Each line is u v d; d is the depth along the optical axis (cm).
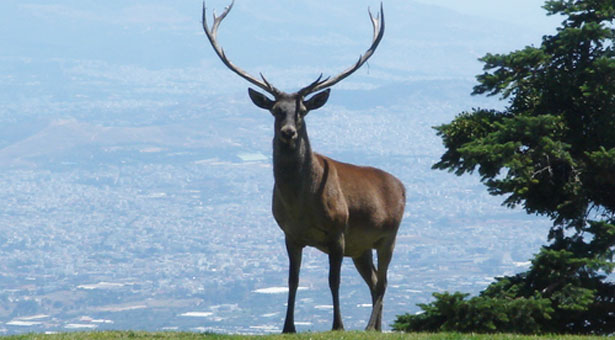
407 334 5156
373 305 6088
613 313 6525
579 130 7075
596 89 6800
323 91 5453
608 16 7038
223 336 5100
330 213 5447
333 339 4934
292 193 5359
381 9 5969
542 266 6388
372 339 4934
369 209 5809
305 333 5197
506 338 5084
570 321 6519
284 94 5406
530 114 7100
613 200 6912
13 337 5094
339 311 5494
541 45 7331
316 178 5412
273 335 5103
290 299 5444
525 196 6906
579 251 6500
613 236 6419
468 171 6925
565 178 6888
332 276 5491
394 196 6081
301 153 5350
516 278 6700
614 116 6862
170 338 5066
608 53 6938
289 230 5475
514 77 7212
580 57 7175
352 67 5775
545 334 5862
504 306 6153
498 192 6756
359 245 5875
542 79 7181
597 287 6531
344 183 5688
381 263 6088
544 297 6397
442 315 6388
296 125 5297
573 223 6769
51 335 5159
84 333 5250
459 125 7206
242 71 5572
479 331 6166
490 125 7062
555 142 6612
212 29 5741
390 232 6047
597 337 5325
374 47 5875
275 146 5378
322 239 5516
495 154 6588
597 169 6719
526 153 6738
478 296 6281
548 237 6881
